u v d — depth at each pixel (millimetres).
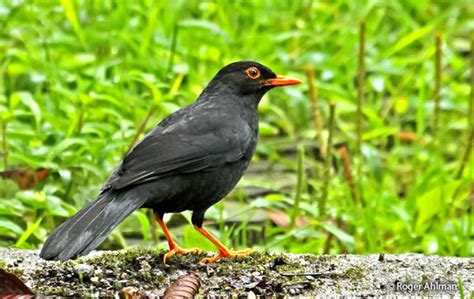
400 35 19219
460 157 15234
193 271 9812
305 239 12789
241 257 10188
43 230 11719
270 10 19469
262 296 9203
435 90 15617
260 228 12672
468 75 18500
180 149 9898
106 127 13531
